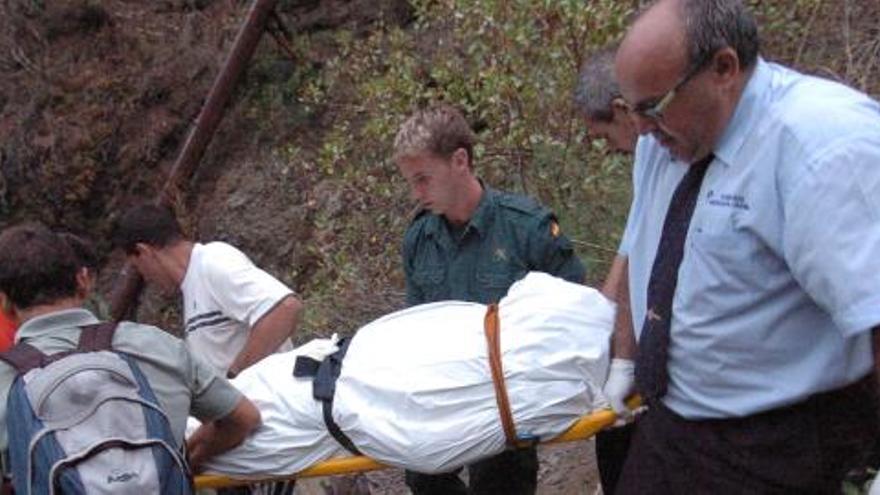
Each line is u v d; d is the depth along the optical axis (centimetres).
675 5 247
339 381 333
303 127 1081
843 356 263
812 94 250
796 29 655
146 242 424
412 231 395
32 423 302
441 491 409
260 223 1058
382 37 890
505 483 396
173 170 1071
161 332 326
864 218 239
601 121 346
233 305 420
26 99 1184
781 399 267
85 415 303
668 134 258
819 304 251
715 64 247
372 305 763
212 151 1115
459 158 375
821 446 271
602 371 321
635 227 292
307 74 1088
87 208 1162
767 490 274
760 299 261
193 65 1166
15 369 312
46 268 319
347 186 802
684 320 272
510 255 376
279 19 1082
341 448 335
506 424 317
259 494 383
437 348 326
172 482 307
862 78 630
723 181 258
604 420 318
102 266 1138
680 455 284
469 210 380
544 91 645
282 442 334
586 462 577
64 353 313
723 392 273
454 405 320
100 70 1184
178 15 1202
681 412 282
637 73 249
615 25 625
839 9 667
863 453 278
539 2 637
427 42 782
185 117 1156
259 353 416
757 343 265
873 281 238
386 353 331
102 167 1162
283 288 422
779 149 249
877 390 259
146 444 304
